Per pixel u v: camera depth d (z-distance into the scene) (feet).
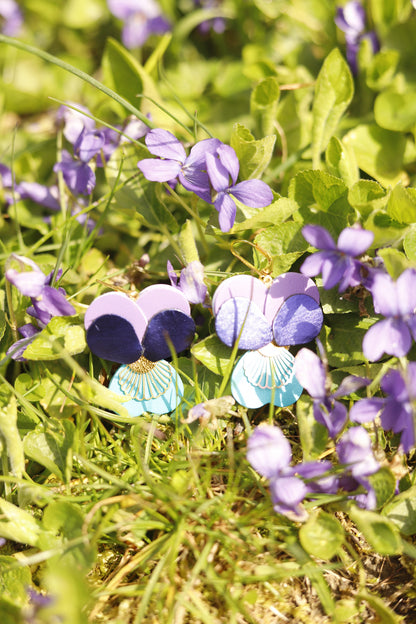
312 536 1.36
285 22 2.00
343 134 1.75
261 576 1.36
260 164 1.53
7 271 1.41
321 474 1.38
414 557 1.38
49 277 1.46
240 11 2.02
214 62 2.03
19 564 1.34
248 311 1.44
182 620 1.37
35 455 1.44
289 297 1.46
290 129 1.74
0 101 1.95
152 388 1.47
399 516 1.41
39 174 1.82
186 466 1.43
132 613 1.38
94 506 1.37
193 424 1.48
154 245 1.68
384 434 1.48
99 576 1.41
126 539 1.40
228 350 1.48
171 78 1.98
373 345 1.37
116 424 1.49
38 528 1.39
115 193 1.61
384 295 1.37
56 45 2.25
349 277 1.39
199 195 1.47
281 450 1.35
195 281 1.48
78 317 1.48
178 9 2.18
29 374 1.50
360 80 1.79
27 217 1.74
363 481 1.37
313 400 1.40
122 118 1.73
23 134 1.94
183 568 1.39
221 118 1.87
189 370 1.51
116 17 2.19
